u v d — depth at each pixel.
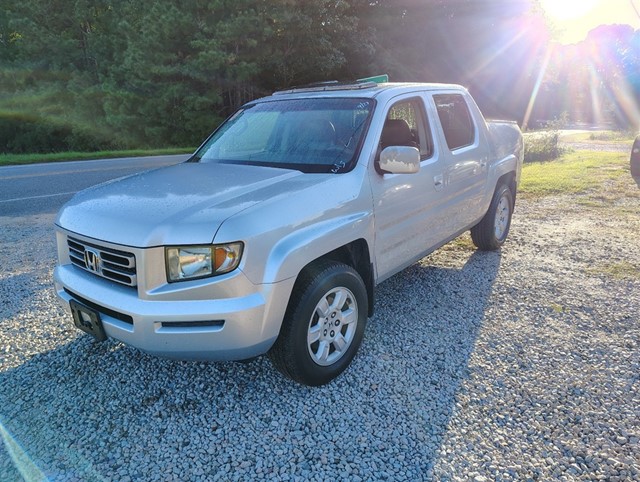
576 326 3.77
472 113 4.91
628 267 4.99
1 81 35.00
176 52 28.94
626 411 2.76
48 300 4.48
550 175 10.73
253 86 30.73
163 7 26.94
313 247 2.81
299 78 31.14
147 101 29.69
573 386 3.00
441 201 4.18
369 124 3.49
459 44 40.97
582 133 30.00
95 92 32.84
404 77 36.81
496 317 3.97
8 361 3.45
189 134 30.44
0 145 35.53
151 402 2.97
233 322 2.52
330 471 2.39
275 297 2.63
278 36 28.05
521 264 5.19
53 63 35.00
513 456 2.45
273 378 3.20
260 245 2.57
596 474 2.33
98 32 34.44
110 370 3.32
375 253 3.42
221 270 2.49
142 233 2.53
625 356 3.32
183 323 2.54
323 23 29.05
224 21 26.69
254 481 2.34
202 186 3.04
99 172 14.15
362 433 2.65
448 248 5.82
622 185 9.31
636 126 30.48
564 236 6.16
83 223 2.83
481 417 2.75
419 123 4.07
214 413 2.86
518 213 7.48
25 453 2.55
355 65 32.06
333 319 3.08
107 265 2.74
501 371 3.19
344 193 3.10
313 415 2.81
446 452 2.49
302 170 3.37
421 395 2.96
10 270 5.34
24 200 9.80
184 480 2.35
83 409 2.91
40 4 34.09
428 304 4.25
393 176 3.52
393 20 34.97
